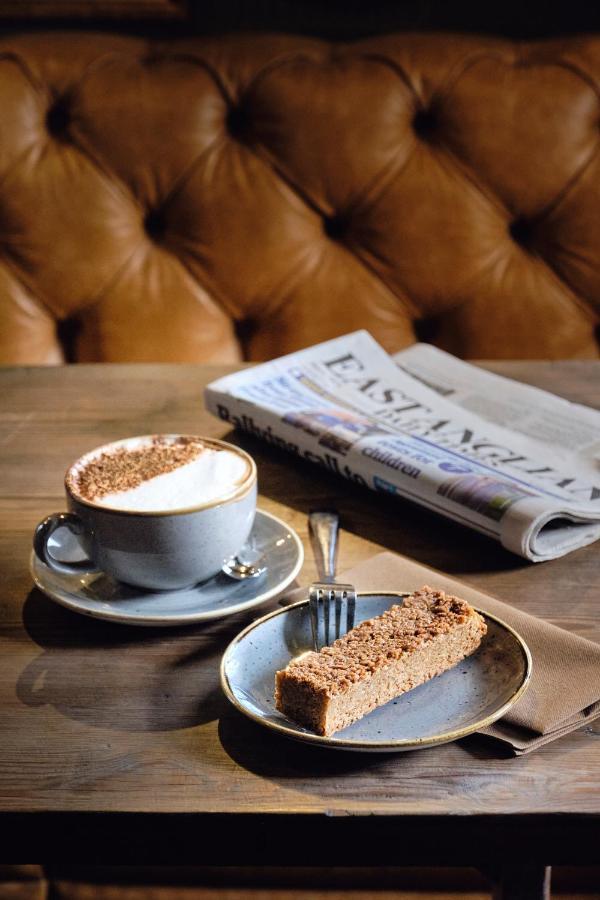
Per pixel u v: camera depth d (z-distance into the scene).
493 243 2.01
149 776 1.11
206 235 2.01
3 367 1.70
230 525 1.26
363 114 2.00
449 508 1.36
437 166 2.01
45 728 1.18
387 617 1.22
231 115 2.04
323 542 1.35
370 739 1.13
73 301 2.02
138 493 1.27
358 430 1.45
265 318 2.03
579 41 2.03
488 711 1.17
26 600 1.29
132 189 2.01
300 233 2.01
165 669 1.23
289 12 2.21
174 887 1.58
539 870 1.11
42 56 2.02
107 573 1.27
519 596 1.29
